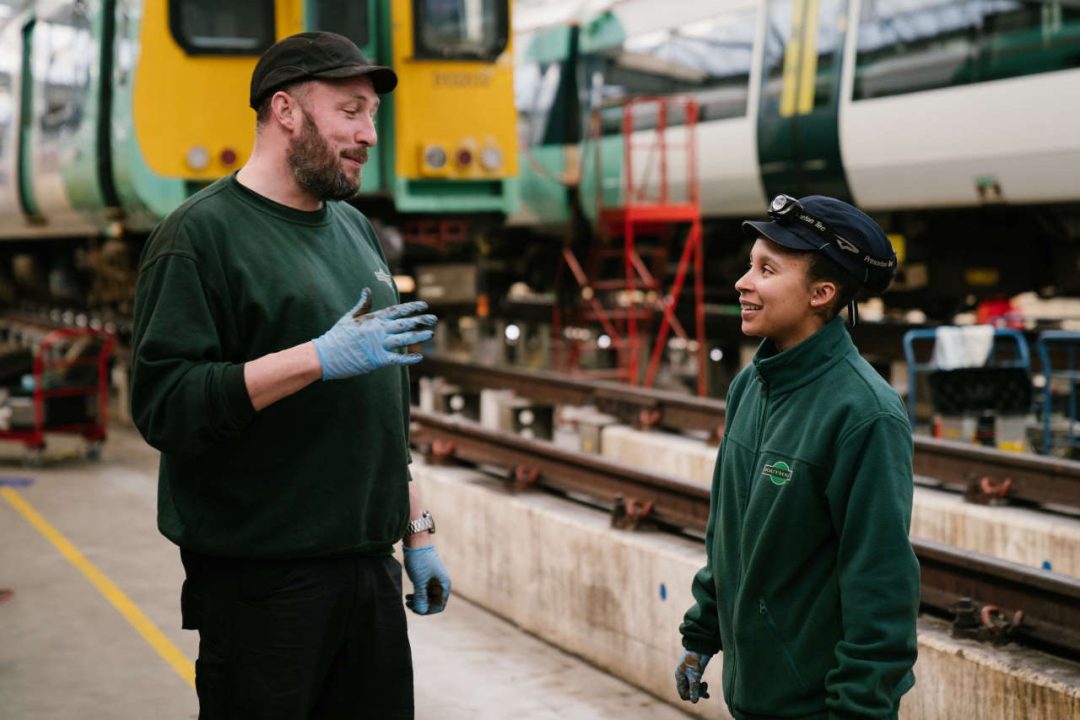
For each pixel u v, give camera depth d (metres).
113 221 12.05
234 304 2.63
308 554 2.67
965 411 7.49
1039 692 3.31
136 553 6.93
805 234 2.47
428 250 11.84
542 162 14.73
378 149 10.47
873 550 2.32
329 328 2.70
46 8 14.28
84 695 4.75
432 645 5.31
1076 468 5.33
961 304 11.46
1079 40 8.67
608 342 12.37
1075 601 3.66
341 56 2.63
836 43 10.73
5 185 16.31
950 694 3.58
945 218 10.84
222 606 2.71
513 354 15.89
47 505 8.20
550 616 5.32
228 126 9.92
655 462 7.46
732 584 2.58
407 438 2.94
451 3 10.17
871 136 10.43
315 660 2.71
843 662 2.33
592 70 14.16
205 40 9.84
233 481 2.66
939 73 9.77
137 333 2.61
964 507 5.54
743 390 2.68
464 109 10.23
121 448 10.49
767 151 11.59
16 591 6.17
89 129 11.98
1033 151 9.12
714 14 12.25
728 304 13.68
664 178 11.74
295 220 2.73
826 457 2.40
